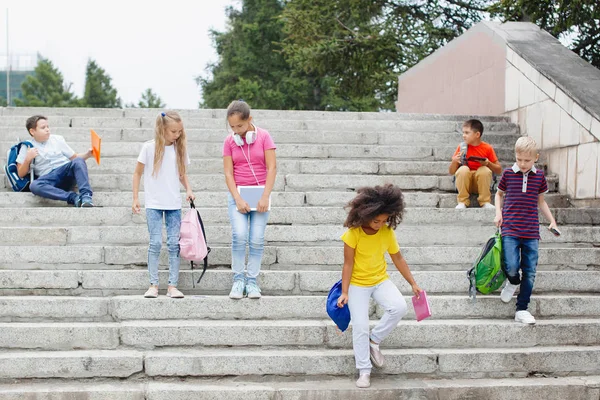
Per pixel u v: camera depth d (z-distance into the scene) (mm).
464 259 5910
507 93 9312
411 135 8328
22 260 5574
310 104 28312
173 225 5293
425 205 6938
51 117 8297
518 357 4895
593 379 4840
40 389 4426
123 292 5375
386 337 4980
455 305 5309
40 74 64125
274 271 5504
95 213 6230
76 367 4598
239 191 5168
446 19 19188
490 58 10023
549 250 5926
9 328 4770
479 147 6992
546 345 5117
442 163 7613
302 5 19438
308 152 7781
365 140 8242
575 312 5410
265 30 28266
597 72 8172
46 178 6512
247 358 4691
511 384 4672
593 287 5688
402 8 18859
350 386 4562
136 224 6273
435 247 5926
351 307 4570
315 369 4734
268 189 5148
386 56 18781
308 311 5199
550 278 5652
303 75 27797
